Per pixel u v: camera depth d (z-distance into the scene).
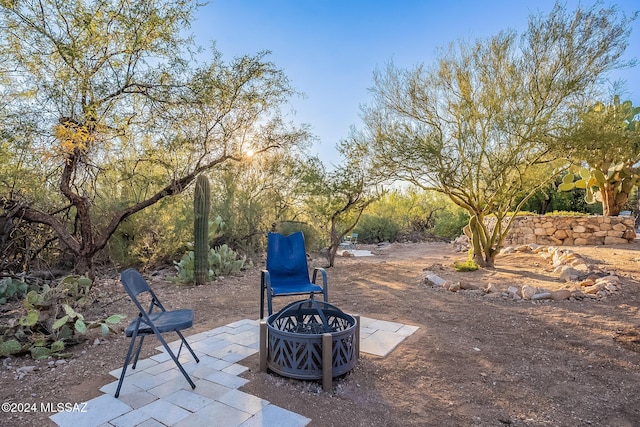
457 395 2.87
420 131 7.57
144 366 3.40
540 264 8.52
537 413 2.63
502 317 4.82
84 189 6.52
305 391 2.91
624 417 2.58
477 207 8.16
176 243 8.74
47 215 6.16
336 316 3.56
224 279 7.97
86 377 3.19
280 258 4.90
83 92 5.25
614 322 4.48
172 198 7.74
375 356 3.59
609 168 11.70
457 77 7.47
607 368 3.33
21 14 4.90
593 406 2.72
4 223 5.64
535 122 6.78
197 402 2.74
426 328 4.45
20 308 5.47
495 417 2.58
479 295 5.99
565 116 6.79
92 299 5.61
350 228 10.12
